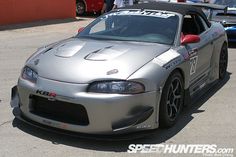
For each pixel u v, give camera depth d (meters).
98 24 6.00
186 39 5.48
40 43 11.73
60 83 4.49
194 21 6.38
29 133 4.88
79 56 4.80
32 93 4.68
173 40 5.47
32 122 4.83
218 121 5.41
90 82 4.42
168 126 5.02
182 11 6.05
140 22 5.78
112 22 5.89
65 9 18.17
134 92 4.42
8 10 15.49
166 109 4.87
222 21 10.70
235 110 5.86
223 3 11.45
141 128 4.54
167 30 5.61
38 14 16.86
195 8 6.50
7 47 11.02
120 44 5.23
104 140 4.55
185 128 5.14
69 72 4.54
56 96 4.48
